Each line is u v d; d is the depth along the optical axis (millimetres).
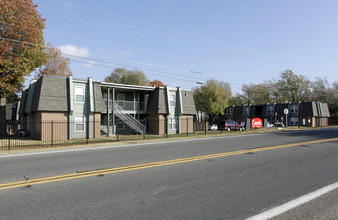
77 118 22250
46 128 20531
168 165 8438
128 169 7859
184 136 21641
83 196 5301
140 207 4652
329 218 4121
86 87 23094
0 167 8422
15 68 21156
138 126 27906
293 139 17078
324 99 59594
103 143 16094
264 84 64875
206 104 46875
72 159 9836
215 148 12719
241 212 4383
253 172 7387
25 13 22297
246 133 23891
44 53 23781
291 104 46938
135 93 29875
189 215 4266
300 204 4742
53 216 4273
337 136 19344
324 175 6992
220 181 6414
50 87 21156
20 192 5602
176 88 29500
